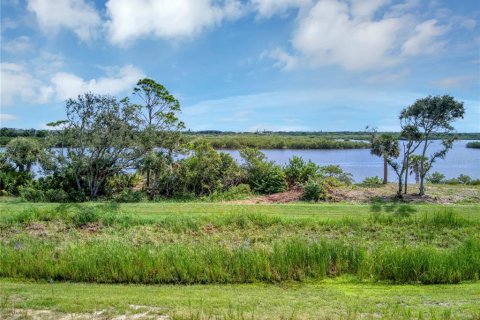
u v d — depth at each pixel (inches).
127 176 948.0
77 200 802.8
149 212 612.1
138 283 357.1
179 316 248.7
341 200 783.7
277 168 952.3
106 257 372.2
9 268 371.2
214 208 649.0
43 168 845.8
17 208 636.1
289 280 364.8
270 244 469.1
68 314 259.9
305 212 623.2
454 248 442.6
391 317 254.8
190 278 359.6
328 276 374.6
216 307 276.1
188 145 949.2
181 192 903.7
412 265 361.1
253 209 641.6
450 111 797.2
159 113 927.0
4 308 269.3
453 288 338.6
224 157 959.6
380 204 708.7
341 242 412.8
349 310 265.9
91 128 837.2
